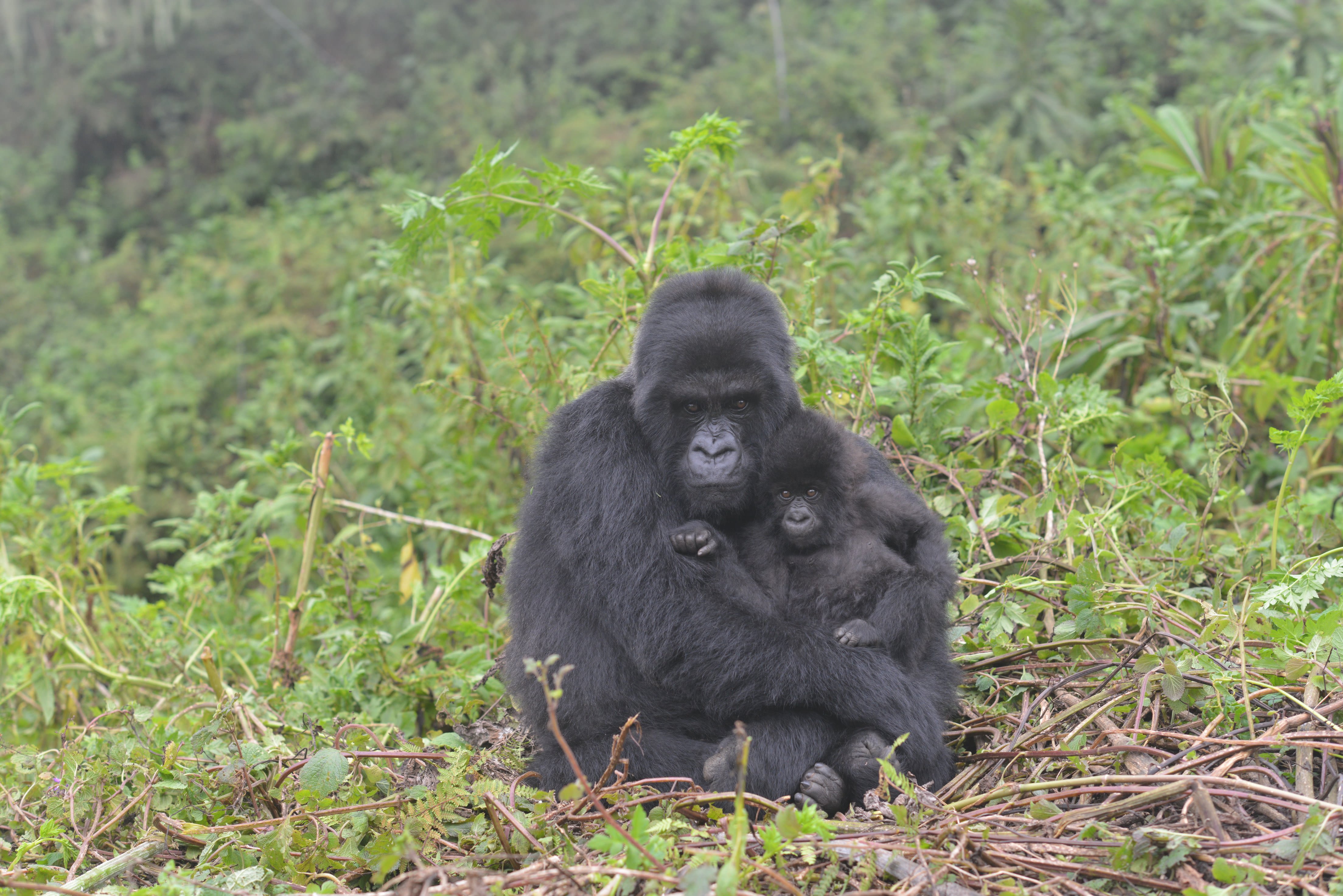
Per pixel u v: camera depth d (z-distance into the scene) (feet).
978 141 51.75
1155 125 34.63
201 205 109.81
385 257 33.06
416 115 108.58
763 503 16.03
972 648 18.74
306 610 23.41
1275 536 17.95
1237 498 24.91
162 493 46.57
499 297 44.80
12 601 21.33
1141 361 29.27
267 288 59.57
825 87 80.07
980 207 42.98
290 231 66.85
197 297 66.28
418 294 32.73
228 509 27.55
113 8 130.00
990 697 17.49
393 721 20.34
